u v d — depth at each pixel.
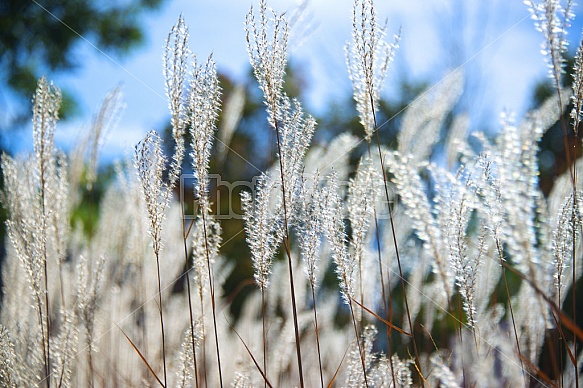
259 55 1.76
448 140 2.34
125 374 2.47
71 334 2.04
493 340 1.97
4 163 2.02
